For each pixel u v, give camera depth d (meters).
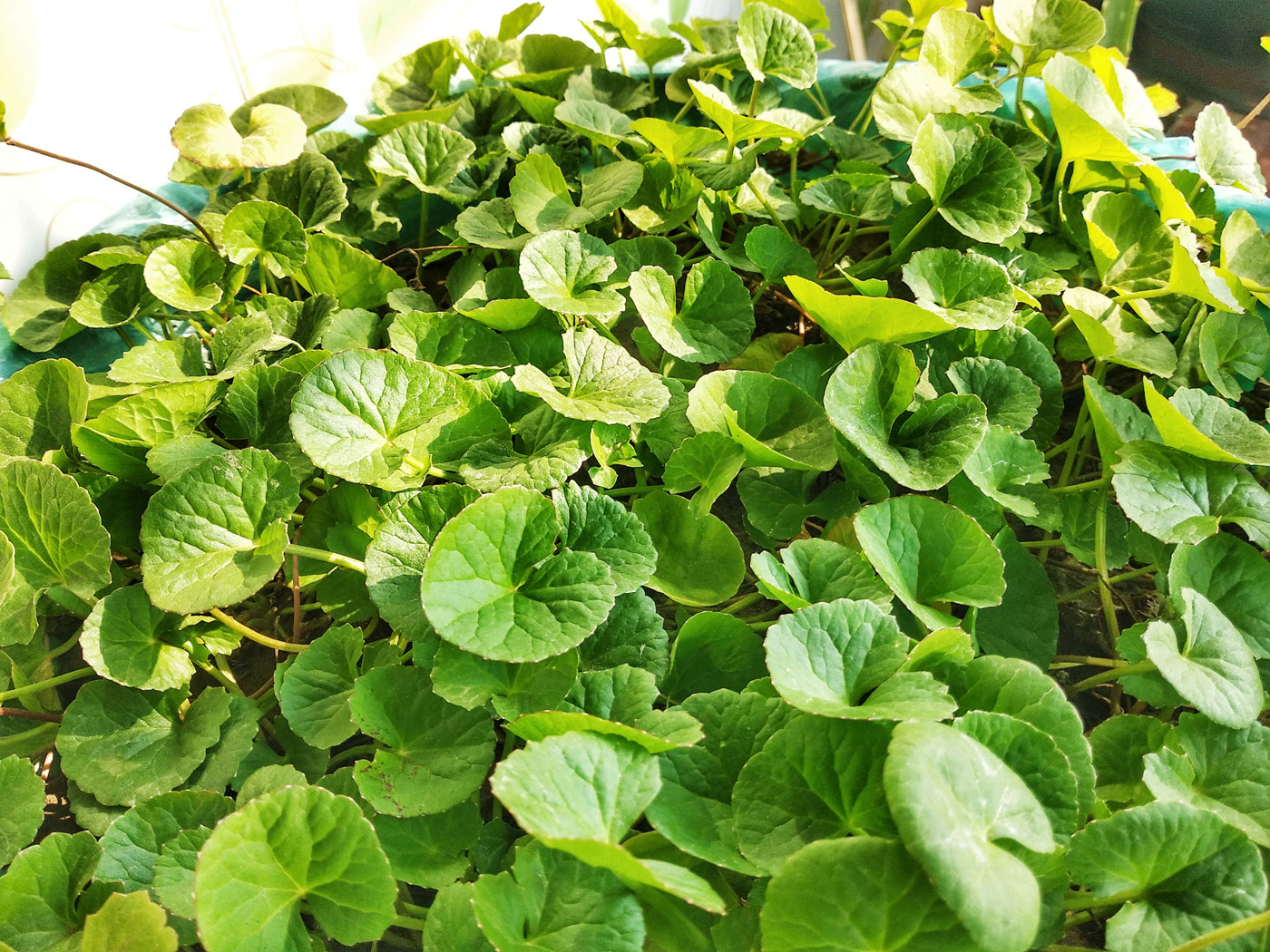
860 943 0.18
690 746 0.23
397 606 0.25
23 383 0.30
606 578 0.24
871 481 0.29
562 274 0.32
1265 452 0.29
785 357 0.33
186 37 0.39
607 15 0.42
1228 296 0.31
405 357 0.27
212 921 0.19
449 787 0.23
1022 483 0.30
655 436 0.31
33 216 0.37
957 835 0.18
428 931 0.21
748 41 0.37
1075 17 0.40
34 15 0.34
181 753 0.25
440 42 0.44
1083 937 0.25
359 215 0.40
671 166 0.38
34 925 0.22
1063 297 0.34
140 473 0.30
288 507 0.26
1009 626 0.28
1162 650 0.25
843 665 0.23
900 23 0.45
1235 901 0.20
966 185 0.36
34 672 0.29
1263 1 0.46
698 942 0.21
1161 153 0.42
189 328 0.38
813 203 0.38
